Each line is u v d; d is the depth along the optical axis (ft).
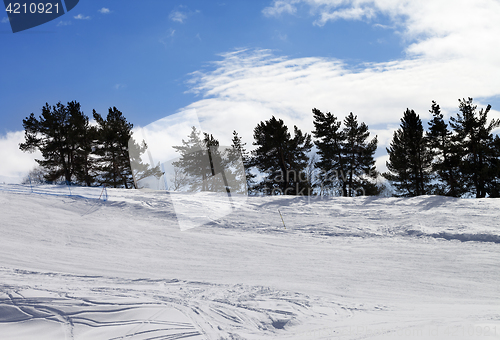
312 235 59.47
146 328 15.65
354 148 141.18
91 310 17.24
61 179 155.63
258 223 68.28
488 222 61.41
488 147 120.57
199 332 15.49
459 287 29.43
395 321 17.08
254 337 15.07
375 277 32.78
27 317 16.30
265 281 30.22
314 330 15.94
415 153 123.54
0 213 64.85
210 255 43.24
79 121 154.10
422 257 42.27
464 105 121.08
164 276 31.09
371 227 63.57
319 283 30.09
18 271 28.17
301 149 142.72
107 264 35.88
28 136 154.30
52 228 56.75
